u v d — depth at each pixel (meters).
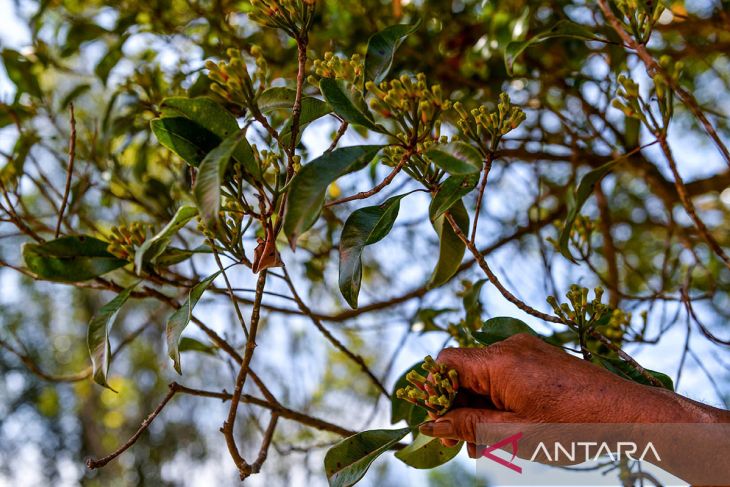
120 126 3.00
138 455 7.16
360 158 1.53
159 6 3.29
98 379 1.80
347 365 5.11
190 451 7.03
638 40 1.76
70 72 3.42
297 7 1.60
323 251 3.43
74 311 7.81
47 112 3.12
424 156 1.75
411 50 3.39
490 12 3.22
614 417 1.56
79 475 7.79
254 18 1.60
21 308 7.64
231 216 1.67
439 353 1.73
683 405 1.57
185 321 1.71
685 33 3.45
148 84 2.97
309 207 1.47
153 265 1.96
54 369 7.71
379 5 3.45
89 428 7.74
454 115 3.37
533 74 3.51
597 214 4.40
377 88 1.60
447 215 1.81
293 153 1.60
